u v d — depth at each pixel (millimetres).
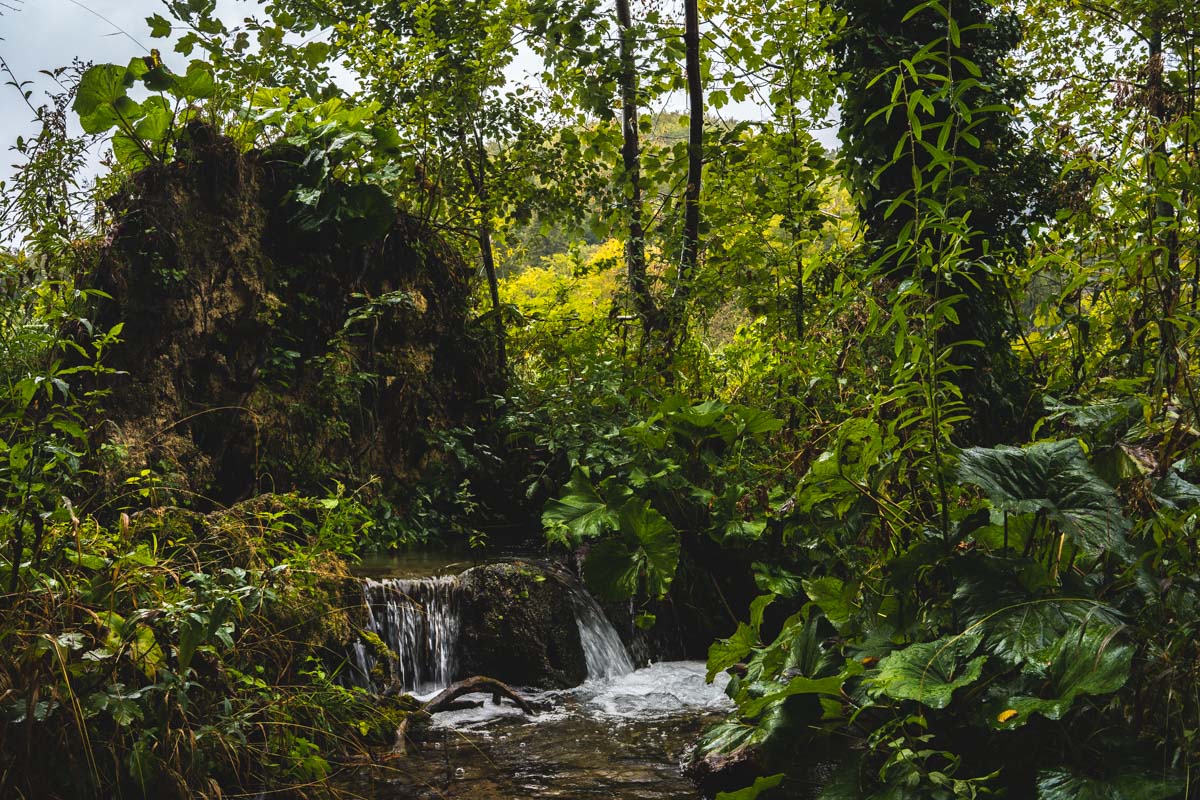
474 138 9578
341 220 7555
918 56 3377
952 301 3402
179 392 6676
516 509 8539
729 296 8602
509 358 9711
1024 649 3059
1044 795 2854
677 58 9188
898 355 3531
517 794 3975
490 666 5723
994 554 3572
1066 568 3434
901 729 3330
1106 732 3004
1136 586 3244
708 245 9211
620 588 5742
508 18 9156
